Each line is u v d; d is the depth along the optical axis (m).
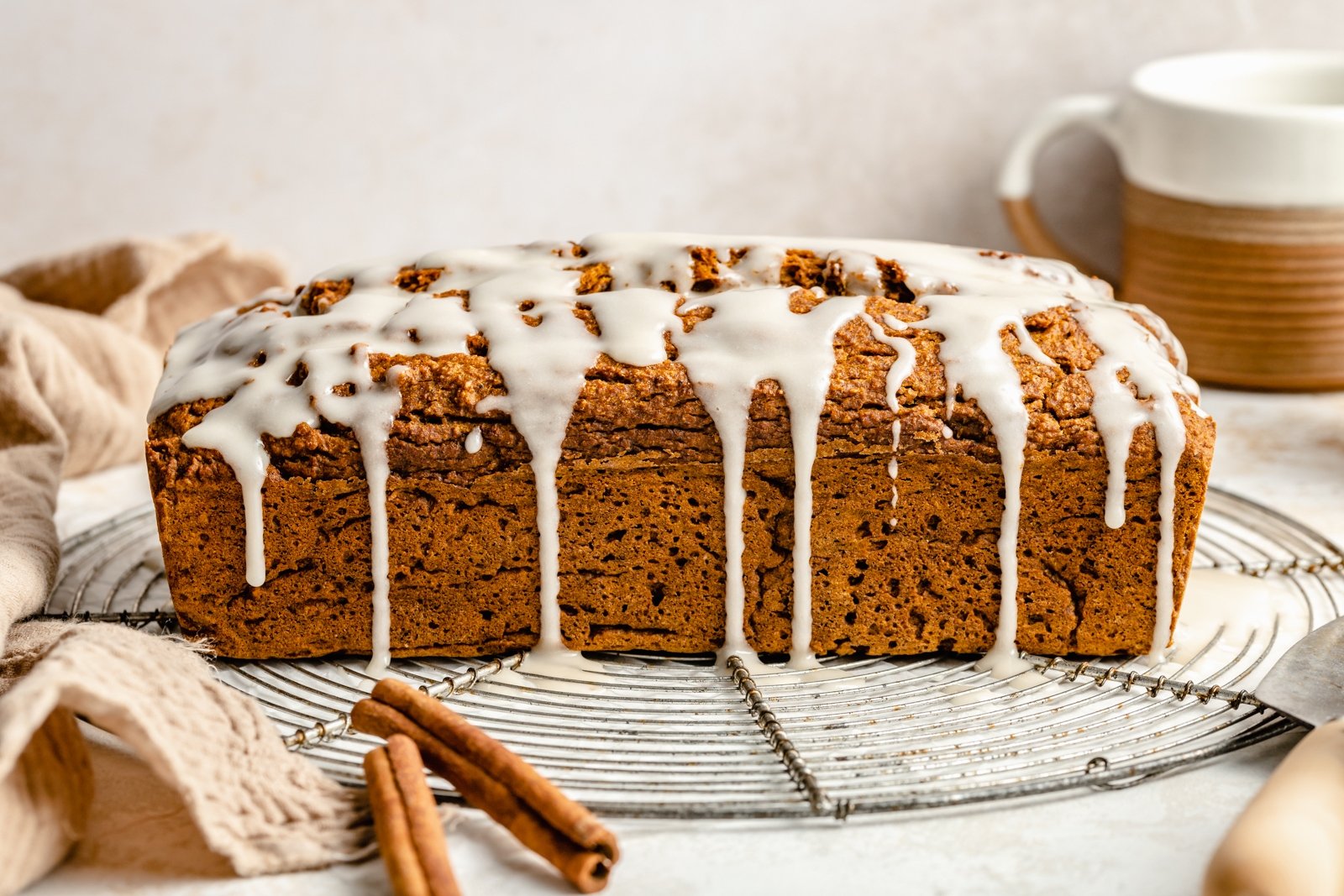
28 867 0.58
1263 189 0.80
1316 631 0.65
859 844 0.60
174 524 0.65
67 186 0.92
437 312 0.67
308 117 0.91
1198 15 0.88
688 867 0.59
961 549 0.66
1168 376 0.66
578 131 0.90
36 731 0.59
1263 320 0.81
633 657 0.67
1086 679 0.66
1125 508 0.65
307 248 0.92
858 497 0.66
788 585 0.66
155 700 0.60
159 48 0.90
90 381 0.78
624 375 0.65
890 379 0.65
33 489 0.71
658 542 0.66
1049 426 0.65
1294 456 0.78
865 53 0.89
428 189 0.91
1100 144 0.89
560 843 0.58
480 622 0.67
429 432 0.65
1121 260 0.91
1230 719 0.63
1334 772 0.58
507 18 0.89
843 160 0.91
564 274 0.68
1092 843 0.60
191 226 0.92
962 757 0.62
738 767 0.62
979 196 0.91
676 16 0.89
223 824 0.59
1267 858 0.55
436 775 0.61
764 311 0.66
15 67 0.90
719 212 0.91
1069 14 0.88
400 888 0.57
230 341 0.68
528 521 0.66
